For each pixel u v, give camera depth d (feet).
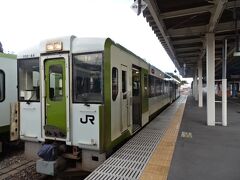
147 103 28.78
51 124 16.43
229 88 138.41
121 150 17.49
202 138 22.38
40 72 16.66
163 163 14.75
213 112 29.99
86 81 15.20
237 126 29.40
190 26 29.63
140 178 12.36
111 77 15.65
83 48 15.26
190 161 15.37
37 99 17.01
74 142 15.53
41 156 15.34
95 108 14.80
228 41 35.12
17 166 19.13
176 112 44.60
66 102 15.72
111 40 15.83
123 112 18.58
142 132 24.73
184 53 51.78
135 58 22.72
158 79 40.06
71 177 16.21
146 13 25.32
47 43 16.33
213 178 12.54
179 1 21.81
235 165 14.64
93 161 15.23
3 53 21.88
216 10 21.79
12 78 22.88
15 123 18.44
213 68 30.01
